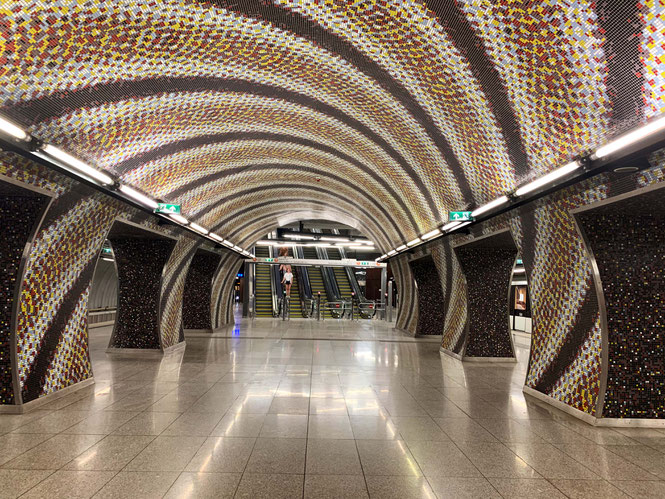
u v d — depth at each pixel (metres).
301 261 21.02
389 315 20.36
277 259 20.66
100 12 3.45
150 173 6.70
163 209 7.55
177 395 5.88
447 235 9.45
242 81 5.25
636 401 4.94
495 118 4.84
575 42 3.33
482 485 3.28
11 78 3.54
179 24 3.93
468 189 6.86
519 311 15.00
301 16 3.94
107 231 6.78
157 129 5.64
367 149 7.73
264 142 7.82
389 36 4.24
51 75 3.75
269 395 5.93
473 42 3.92
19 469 3.41
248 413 5.05
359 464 3.62
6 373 5.00
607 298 5.04
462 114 5.12
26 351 5.18
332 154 8.71
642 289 5.05
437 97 5.04
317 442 4.13
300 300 23.30
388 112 5.93
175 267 10.41
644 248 5.09
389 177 8.81
